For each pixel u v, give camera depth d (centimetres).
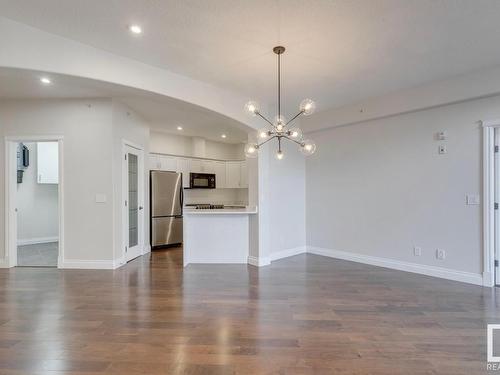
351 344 234
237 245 511
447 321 275
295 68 350
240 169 812
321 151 562
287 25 259
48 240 697
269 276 424
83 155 459
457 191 397
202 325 267
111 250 461
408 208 445
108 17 248
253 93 434
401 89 426
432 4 231
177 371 200
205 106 392
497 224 372
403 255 451
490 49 307
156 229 610
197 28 264
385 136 469
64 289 365
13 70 269
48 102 458
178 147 717
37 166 679
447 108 404
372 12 241
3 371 200
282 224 550
